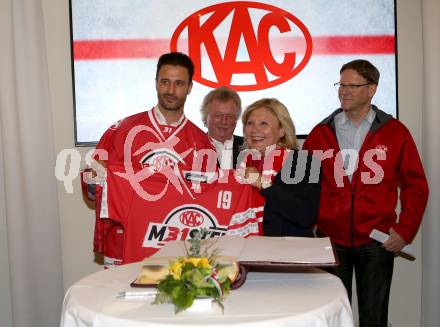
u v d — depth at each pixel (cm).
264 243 192
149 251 235
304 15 342
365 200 291
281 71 344
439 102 335
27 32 337
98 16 341
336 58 344
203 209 235
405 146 295
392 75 344
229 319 142
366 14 342
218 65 343
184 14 342
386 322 296
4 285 359
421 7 339
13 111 338
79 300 160
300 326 143
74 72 343
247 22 342
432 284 340
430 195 337
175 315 145
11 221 340
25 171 339
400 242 290
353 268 324
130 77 344
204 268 150
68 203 354
